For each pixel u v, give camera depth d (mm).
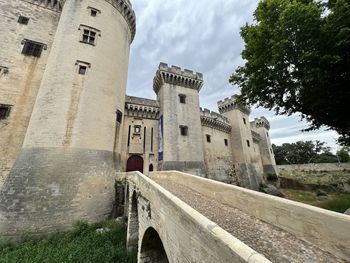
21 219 11250
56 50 16250
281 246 3600
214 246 2588
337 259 3158
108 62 17938
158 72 26922
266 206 4949
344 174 39344
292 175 48844
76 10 17484
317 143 71000
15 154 15188
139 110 24359
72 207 12547
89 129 15133
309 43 8031
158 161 23688
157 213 5719
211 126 33156
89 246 10195
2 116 15328
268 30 9523
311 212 3838
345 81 8055
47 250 9688
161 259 8203
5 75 16062
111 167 15883
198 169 24266
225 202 6676
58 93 14727
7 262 8586
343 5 6906
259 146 48406
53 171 12773
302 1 9031
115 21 19844
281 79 9586
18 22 17844
